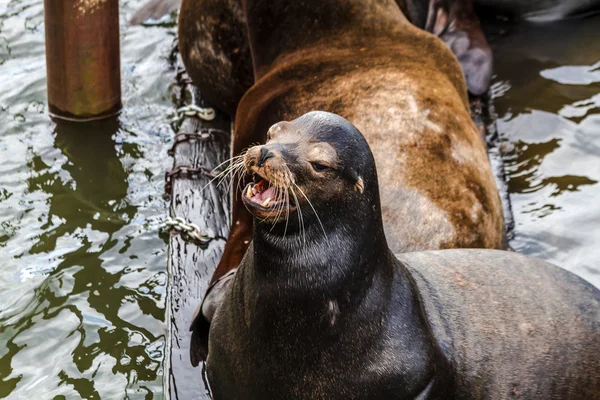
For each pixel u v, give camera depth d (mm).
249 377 5832
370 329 5582
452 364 6004
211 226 8977
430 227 7359
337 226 5480
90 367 7602
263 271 5590
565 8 13242
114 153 10492
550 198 9672
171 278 8258
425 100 8180
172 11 13305
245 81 10461
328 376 5633
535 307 6480
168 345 7480
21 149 10500
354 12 9234
